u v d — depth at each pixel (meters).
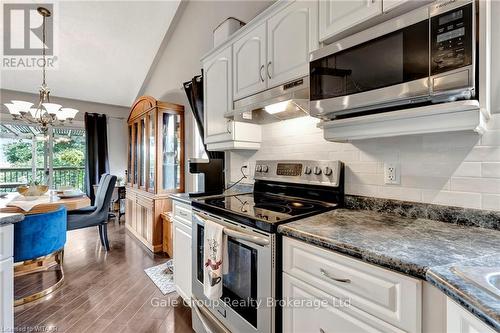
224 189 2.44
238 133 2.05
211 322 1.57
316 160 1.72
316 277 1.01
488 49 0.94
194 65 3.17
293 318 1.10
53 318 1.89
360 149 1.51
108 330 1.77
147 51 3.97
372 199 1.45
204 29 2.97
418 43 0.94
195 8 3.14
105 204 3.31
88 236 3.95
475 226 1.10
